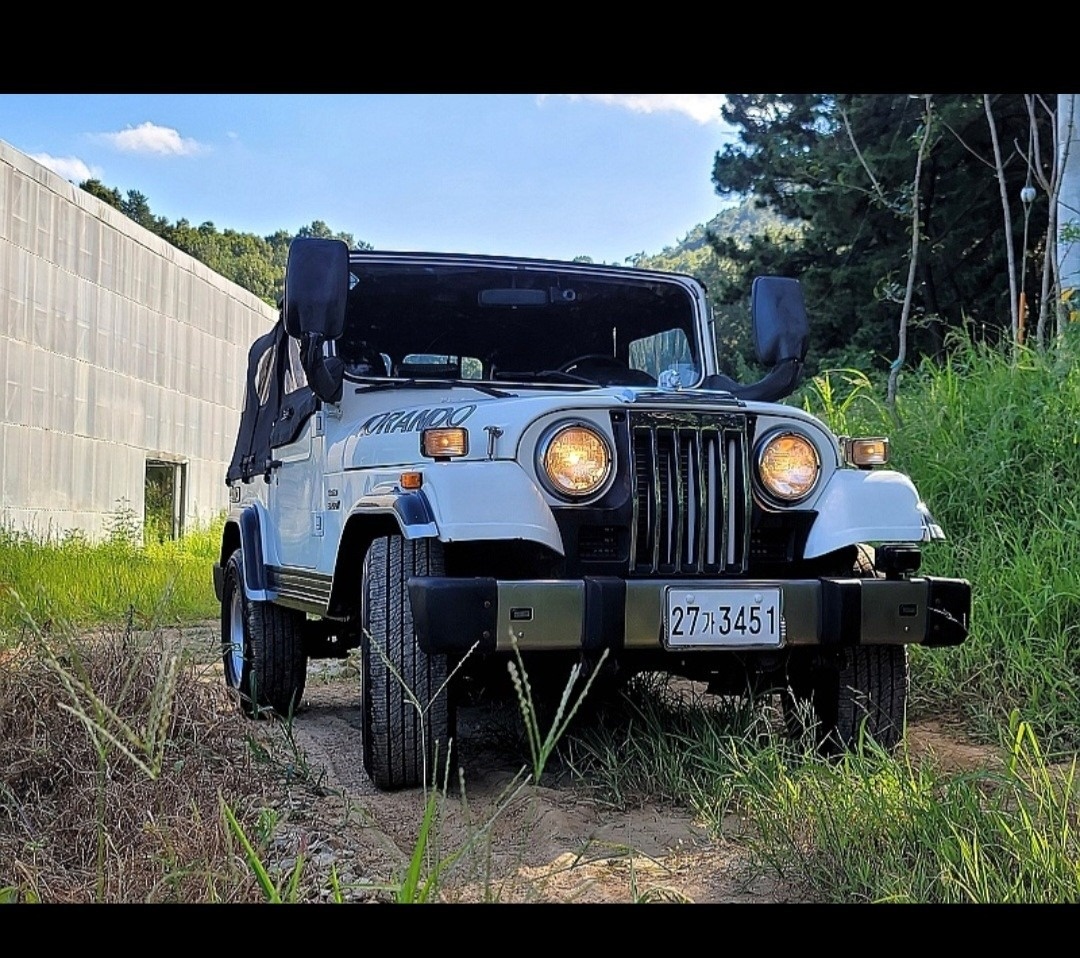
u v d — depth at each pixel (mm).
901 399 7574
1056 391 6453
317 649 5750
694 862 3057
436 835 3246
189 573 11977
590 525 3730
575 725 4426
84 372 16734
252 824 3307
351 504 4336
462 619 3418
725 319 21938
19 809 3127
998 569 5410
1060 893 2572
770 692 4289
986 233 17188
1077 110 9789
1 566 10781
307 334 4191
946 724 4770
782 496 3914
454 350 4973
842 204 17297
